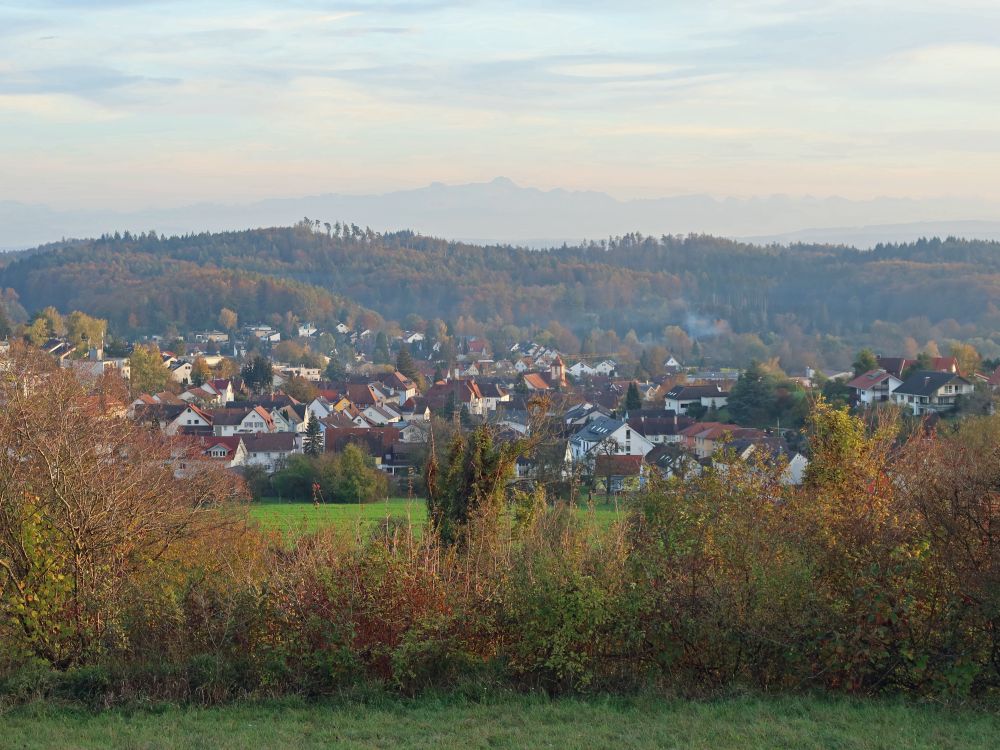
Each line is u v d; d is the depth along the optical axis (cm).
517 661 1330
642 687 1295
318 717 1220
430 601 1340
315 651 1309
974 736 1123
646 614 1316
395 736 1155
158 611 1369
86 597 1355
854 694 1267
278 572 1367
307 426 8525
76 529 1367
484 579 1409
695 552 1366
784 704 1234
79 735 1155
